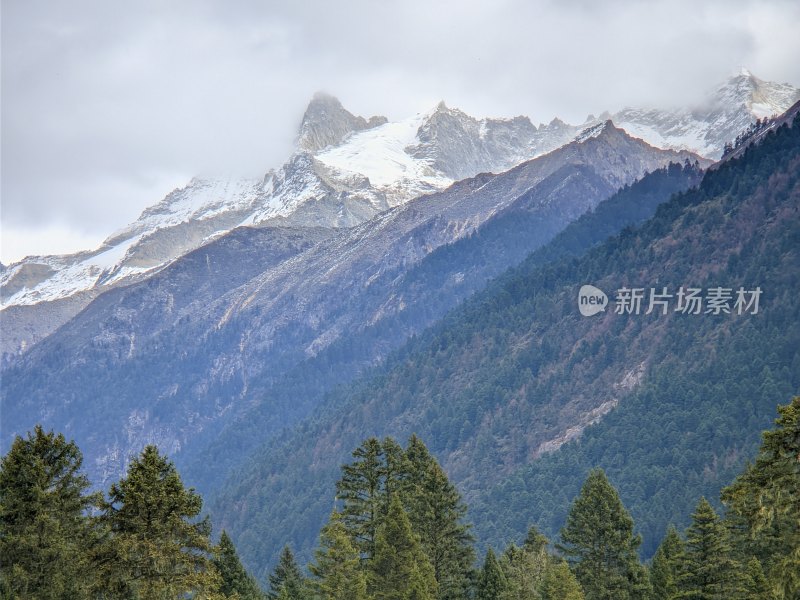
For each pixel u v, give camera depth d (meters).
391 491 83.38
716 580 76.62
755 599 72.56
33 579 53.50
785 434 49.00
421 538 85.06
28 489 54.75
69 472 56.69
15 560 53.78
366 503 82.69
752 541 84.44
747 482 49.53
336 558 77.12
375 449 83.88
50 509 54.91
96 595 54.03
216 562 85.44
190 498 56.59
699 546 78.12
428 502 85.69
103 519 55.41
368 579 77.44
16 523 54.44
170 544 54.75
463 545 88.44
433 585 79.69
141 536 54.84
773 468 48.84
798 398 49.47
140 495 54.94
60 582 53.38
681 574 78.44
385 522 78.94
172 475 56.50
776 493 48.59
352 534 82.31
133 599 54.06
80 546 55.19
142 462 56.88
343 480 83.31
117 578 54.12
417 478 87.12
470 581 90.31
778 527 78.81
